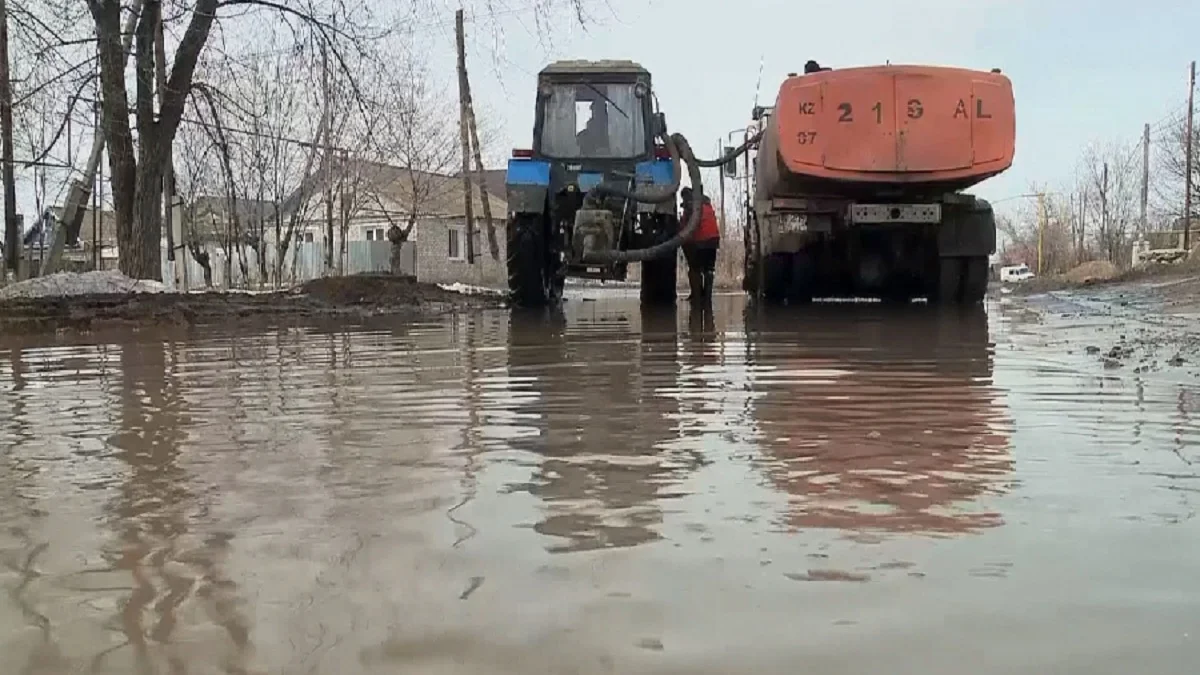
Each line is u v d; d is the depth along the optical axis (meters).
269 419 3.39
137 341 7.06
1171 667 1.32
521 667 1.34
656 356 5.42
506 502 2.20
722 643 1.41
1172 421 3.16
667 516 2.07
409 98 20.95
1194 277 15.35
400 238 24.14
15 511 2.17
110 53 12.53
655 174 10.71
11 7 11.17
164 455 2.78
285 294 12.41
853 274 11.03
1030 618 1.49
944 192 10.42
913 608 1.53
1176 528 1.94
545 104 11.11
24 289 10.91
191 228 23.83
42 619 1.54
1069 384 4.07
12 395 4.14
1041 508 2.10
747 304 11.87
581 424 3.21
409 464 2.61
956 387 4.02
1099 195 47.72
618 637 1.43
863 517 2.04
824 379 4.32
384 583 1.67
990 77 9.69
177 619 1.54
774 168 10.37
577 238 9.98
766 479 2.40
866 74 9.66
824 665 1.34
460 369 4.88
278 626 1.50
